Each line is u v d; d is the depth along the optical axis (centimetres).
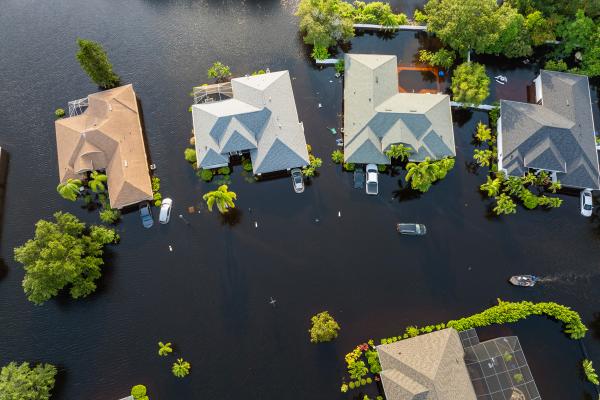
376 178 7669
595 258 7294
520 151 7588
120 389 6500
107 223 7569
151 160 8088
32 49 9338
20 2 9856
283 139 7600
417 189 7794
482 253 7362
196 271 7256
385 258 7350
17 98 8788
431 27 8669
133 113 8188
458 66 8481
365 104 7906
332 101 8606
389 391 5934
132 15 9744
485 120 8400
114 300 7062
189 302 7044
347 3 9675
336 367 6594
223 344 6769
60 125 8025
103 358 6688
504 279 7175
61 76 9019
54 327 6881
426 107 7825
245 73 8944
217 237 7500
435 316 6925
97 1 9862
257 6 9812
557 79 8150
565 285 7106
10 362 6638
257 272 7250
